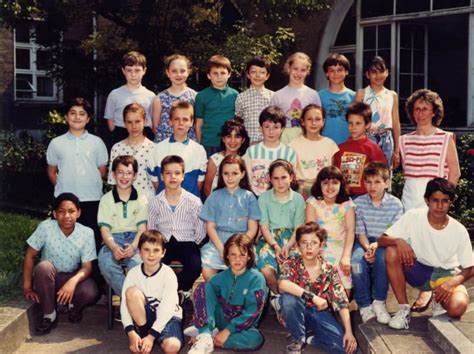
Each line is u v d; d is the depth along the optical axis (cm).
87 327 533
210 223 545
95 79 1137
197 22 1113
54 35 1129
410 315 500
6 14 1065
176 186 539
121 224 552
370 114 577
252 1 1091
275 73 1359
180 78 641
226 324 490
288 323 471
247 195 550
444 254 490
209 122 652
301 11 1106
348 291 515
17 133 1552
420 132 549
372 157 575
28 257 531
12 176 1103
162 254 481
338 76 627
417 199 540
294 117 630
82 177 592
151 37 1093
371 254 494
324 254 529
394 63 1235
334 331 472
